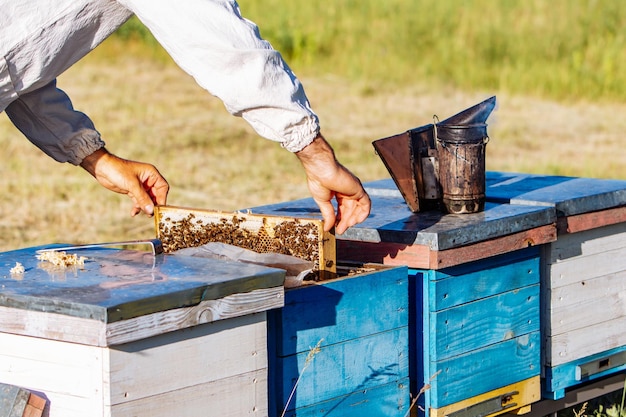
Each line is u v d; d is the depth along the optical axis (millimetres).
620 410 4164
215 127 11383
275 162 9703
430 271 3334
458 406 3459
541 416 3912
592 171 9117
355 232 3457
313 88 13867
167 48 2867
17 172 9070
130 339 2441
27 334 2541
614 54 14320
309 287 2965
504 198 3893
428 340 3371
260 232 3244
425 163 3684
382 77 14500
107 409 2459
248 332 2736
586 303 3959
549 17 15836
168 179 8742
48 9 2939
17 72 2973
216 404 2688
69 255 2889
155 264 2867
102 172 3441
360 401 3154
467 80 14117
